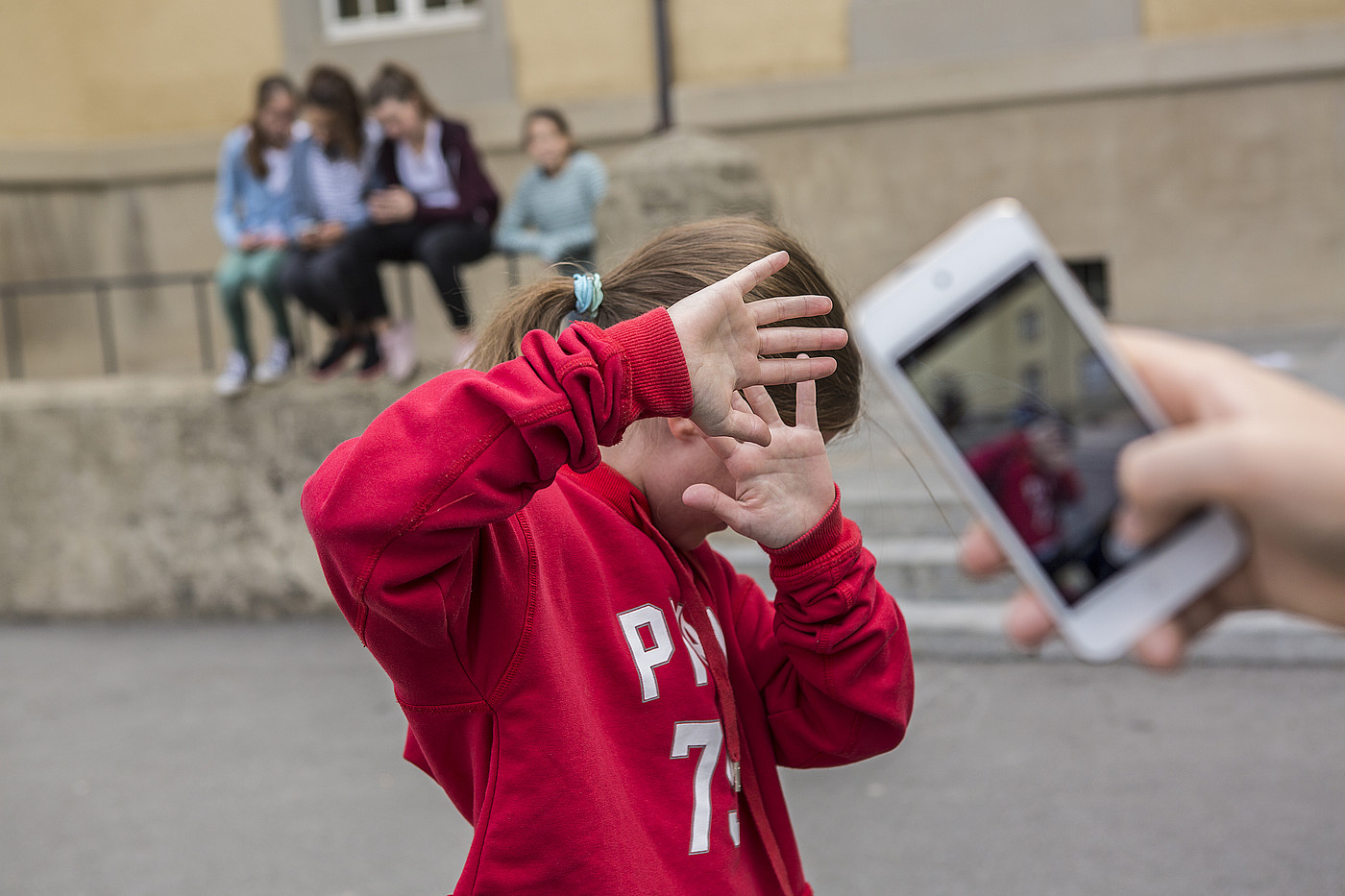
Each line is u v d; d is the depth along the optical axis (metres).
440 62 8.75
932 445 1.20
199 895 3.24
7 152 8.78
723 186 5.16
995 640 4.73
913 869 3.14
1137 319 7.71
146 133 9.34
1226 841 3.18
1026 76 7.69
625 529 1.31
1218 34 7.41
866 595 1.32
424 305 8.74
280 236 5.76
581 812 1.16
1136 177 7.64
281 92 5.83
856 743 1.41
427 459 1.04
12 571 6.29
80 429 6.10
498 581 1.15
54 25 9.23
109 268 9.43
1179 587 0.94
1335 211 7.34
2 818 3.80
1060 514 1.08
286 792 3.89
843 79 8.01
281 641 5.62
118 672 5.29
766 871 1.38
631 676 1.26
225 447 5.93
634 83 8.45
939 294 1.27
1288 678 4.31
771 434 1.22
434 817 3.66
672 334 1.08
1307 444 0.82
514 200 5.52
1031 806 3.46
